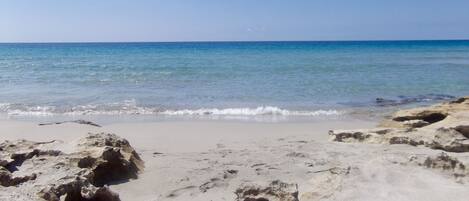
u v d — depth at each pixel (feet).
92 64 159.43
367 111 59.26
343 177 24.09
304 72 118.32
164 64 155.63
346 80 96.63
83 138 28.40
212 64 153.38
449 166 25.43
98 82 94.89
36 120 52.85
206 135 41.37
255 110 59.11
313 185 23.81
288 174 26.55
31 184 19.97
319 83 90.68
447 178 24.26
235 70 124.88
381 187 22.59
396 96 73.92
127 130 44.01
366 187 22.59
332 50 313.32
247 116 55.88
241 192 20.59
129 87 85.87
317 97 72.13
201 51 300.20
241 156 31.24
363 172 25.09
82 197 20.34
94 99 69.72
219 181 25.27
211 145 36.04
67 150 26.32
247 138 39.50
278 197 20.10
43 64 160.86
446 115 40.47
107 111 59.21
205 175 26.30
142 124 48.47
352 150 32.01
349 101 68.28
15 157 24.40
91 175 22.38
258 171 27.25
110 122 51.29
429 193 21.75
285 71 121.49
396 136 33.63
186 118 54.54
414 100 69.46
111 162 25.73
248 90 79.92
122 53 272.51
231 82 93.20
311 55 229.86
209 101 67.67
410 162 26.81
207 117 55.26
